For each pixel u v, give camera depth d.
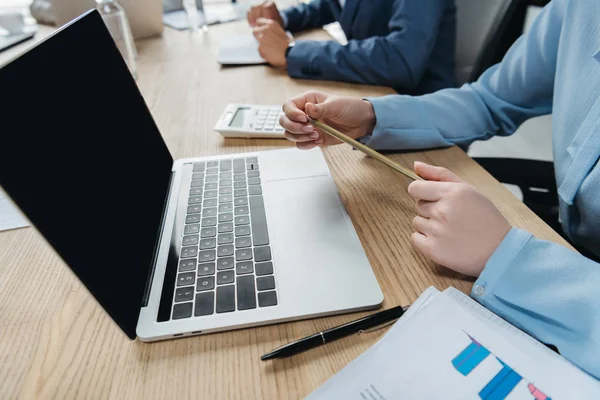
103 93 0.44
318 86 0.88
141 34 1.17
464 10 0.99
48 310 0.38
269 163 0.58
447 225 0.40
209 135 0.69
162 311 0.36
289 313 0.36
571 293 0.35
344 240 0.44
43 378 0.32
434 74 1.06
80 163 0.35
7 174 0.25
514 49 0.70
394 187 0.54
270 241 0.43
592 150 0.50
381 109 0.60
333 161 0.60
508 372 0.30
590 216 0.53
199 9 1.23
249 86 0.88
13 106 0.28
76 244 0.30
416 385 0.29
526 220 0.47
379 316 0.36
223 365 0.33
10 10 1.18
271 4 1.21
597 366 0.31
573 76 0.55
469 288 0.39
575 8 0.56
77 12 1.05
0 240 0.47
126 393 0.31
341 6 1.18
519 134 1.50
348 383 0.30
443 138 0.63
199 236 0.45
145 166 0.49
